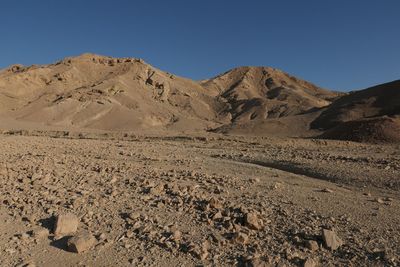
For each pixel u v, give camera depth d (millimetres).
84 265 6555
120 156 19766
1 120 104625
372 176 15164
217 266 6531
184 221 8273
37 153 19250
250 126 90250
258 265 6422
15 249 7023
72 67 167000
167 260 6719
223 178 13016
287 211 9023
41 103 135500
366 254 6941
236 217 8344
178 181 12055
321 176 15922
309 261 6496
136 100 146000
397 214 9398
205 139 48375
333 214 9117
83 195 9969
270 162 19984
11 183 11000
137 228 7871
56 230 7645
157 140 47938
